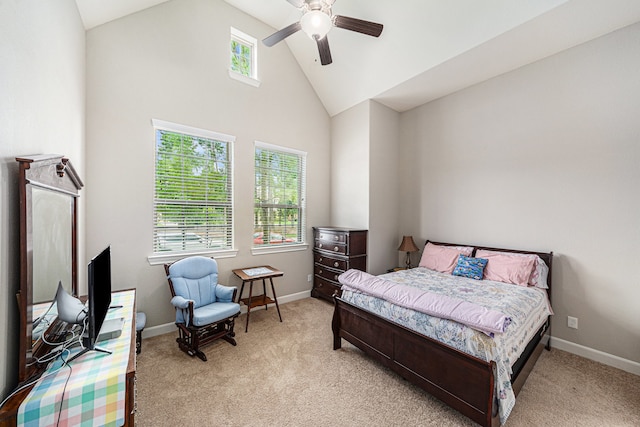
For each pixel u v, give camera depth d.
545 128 2.73
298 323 3.12
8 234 1.00
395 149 4.12
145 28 2.71
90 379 1.03
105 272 1.51
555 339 2.62
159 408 1.75
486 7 2.26
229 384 2.00
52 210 1.34
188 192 3.03
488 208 3.19
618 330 2.30
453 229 3.54
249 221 3.49
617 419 1.68
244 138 3.43
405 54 2.96
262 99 3.60
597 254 2.42
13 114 1.03
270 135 3.68
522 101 2.89
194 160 3.07
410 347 1.84
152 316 2.77
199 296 2.70
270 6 3.31
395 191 4.13
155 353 2.43
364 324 2.23
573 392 1.93
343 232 3.59
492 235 3.16
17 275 1.07
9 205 1.00
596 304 2.42
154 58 2.76
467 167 3.38
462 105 3.42
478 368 1.46
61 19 1.67
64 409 0.96
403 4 2.60
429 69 2.94
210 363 2.28
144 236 2.72
